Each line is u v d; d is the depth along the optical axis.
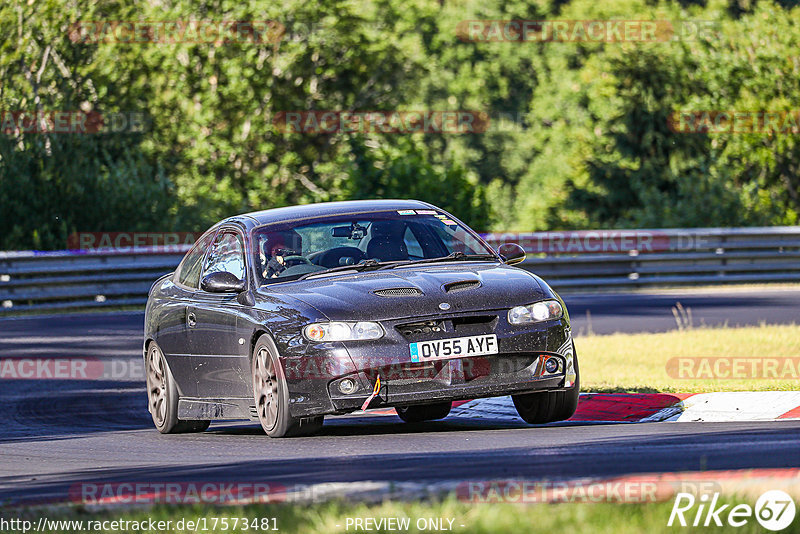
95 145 79.75
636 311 51.09
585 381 30.48
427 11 162.62
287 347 21.97
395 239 24.88
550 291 22.92
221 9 107.50
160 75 104.62
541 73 174.88
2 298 58.78
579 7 150.38
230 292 23.81
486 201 76.62
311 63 116.38
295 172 111.19
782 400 24.84
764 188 96.94
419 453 19.39
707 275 66.56
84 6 88.00
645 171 105.69
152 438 25.73
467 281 22.66
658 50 105.50
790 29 100.31
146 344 28.17
